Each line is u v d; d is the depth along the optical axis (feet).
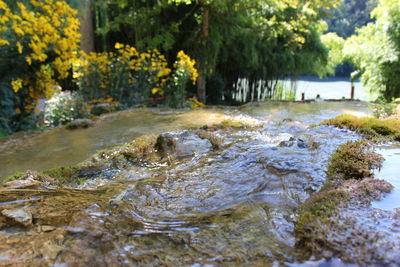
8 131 20.03
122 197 7.30
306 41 57.47
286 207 6.63
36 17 21.66
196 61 42.45
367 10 122.42
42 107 26.14
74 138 14.29
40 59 19.98
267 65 56.54
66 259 4.56
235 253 4.85
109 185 8.26
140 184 8.25
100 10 42.78
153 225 5.79
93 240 5.07
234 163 9.57
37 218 5.64
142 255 4.79
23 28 19.54
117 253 4.80
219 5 38.91
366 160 8.29
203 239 5.28
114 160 10.61
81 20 41.60
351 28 123.65
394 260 4.26
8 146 13.26
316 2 48.03
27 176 8.79
